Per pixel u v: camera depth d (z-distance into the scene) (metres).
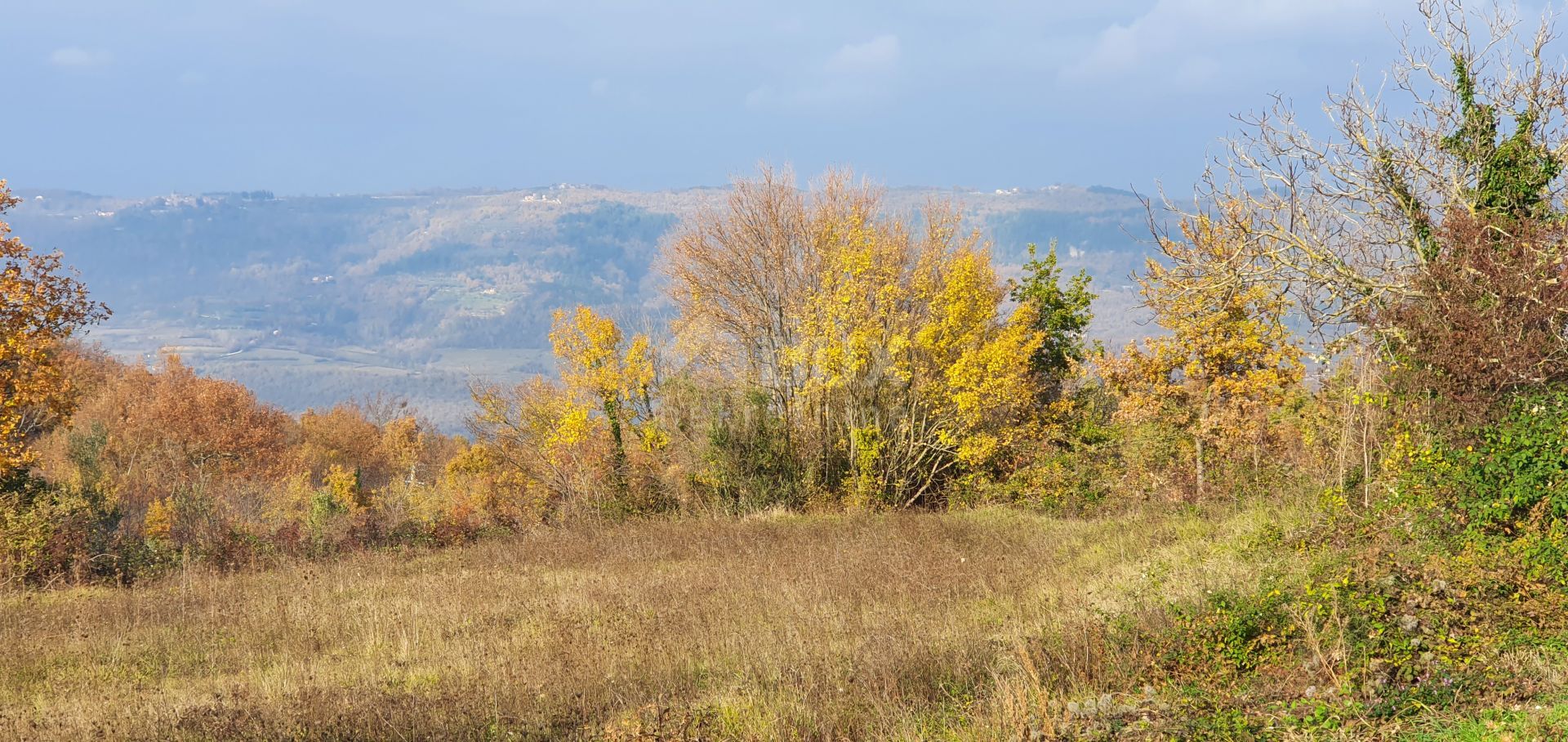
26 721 10.46
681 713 9.77
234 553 25.30
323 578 20.92
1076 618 11.79
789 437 34.09
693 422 34.84
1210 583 13.07
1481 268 13.05
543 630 14.11
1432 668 8.48
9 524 23.64
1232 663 9.57
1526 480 11.91
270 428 75.00
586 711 10.16
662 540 24.53
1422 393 13.59
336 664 12.88
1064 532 21.72
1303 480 19.98
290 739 9.47
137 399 72.12
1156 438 26.62
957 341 32.25
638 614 14.62
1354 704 7.81
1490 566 11.01
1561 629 9.06
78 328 29.47
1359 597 10.16
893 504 33.03
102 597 19.41
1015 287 37.34
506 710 10.15
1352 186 15.00
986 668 10.48
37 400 28.80
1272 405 23.77
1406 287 14.11
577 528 30.00
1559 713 6.80
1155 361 25.55
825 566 18.42
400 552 25.14
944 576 16.70
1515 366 12.34
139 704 10.91
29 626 16.14
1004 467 33.00
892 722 9.26
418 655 13.17
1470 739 6.84
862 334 31.55
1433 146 14.61
